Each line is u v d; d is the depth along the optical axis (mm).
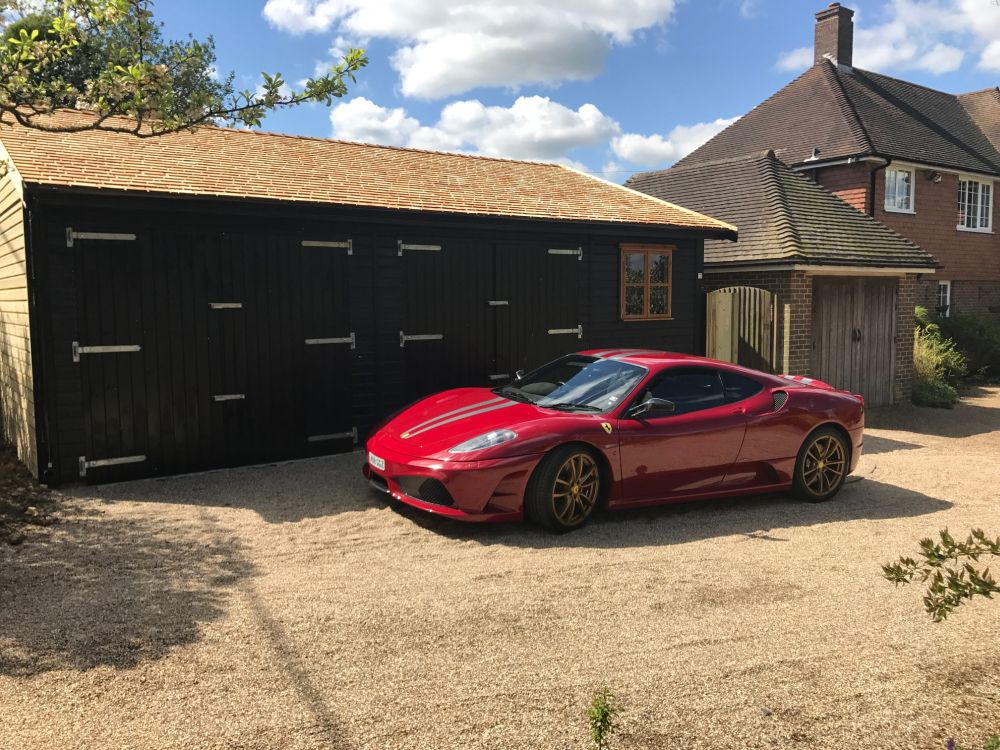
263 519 5551
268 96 5266
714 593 4223
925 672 3352
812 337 11688
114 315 6582
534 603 4023
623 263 10148
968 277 21922
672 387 5926
